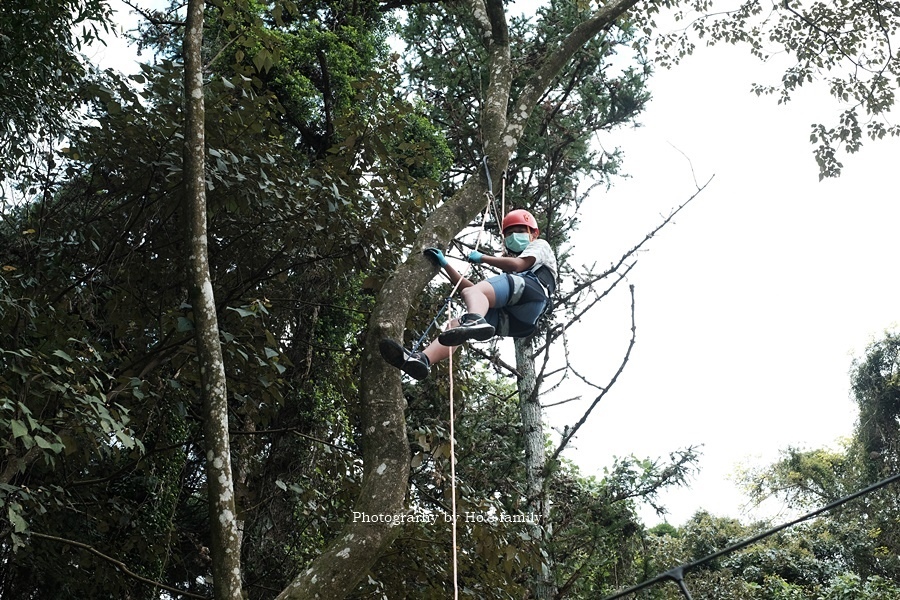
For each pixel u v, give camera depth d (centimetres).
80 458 665
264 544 962
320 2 1275
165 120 719
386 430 483
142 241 784
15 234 755
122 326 743
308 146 1219
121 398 736
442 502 750
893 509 2488
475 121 1295
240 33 700
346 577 447
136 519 815
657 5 952
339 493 822
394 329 495
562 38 1295
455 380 888
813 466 2842
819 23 959
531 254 536
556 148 1238
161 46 1189
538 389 1127
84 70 751
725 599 1742
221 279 815
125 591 823
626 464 1171
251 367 754
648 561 1177
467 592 722
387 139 810
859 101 984
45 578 843
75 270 762
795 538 2486
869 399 2716
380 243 798
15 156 730
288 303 963
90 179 777
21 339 652
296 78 1159
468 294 505
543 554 732
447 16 1301
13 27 703
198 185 523
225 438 472
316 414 1009
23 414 550
